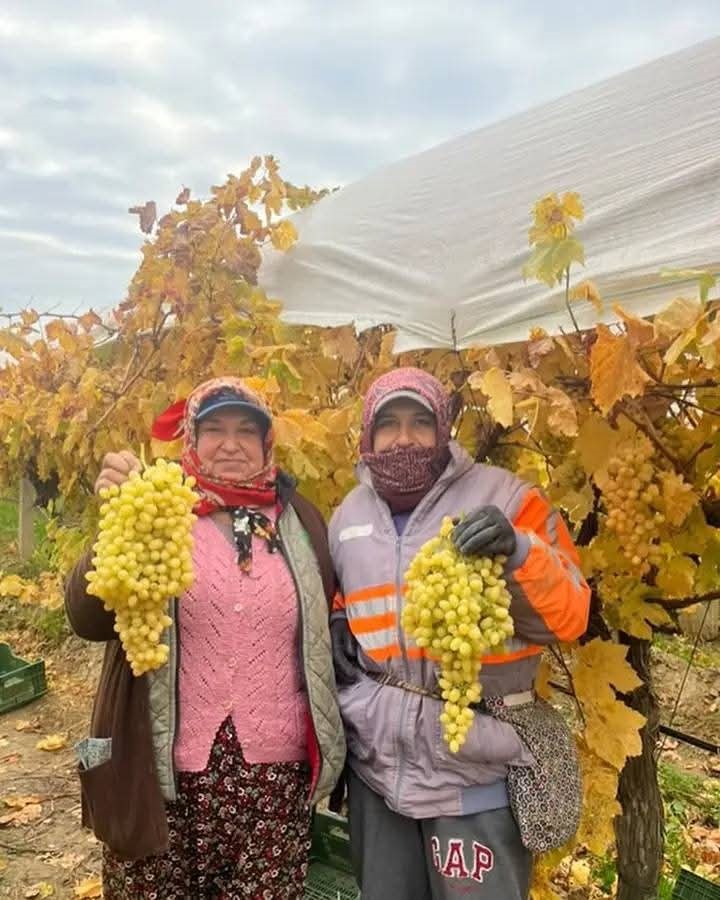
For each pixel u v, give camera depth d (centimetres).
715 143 202
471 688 191
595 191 224
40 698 613
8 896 375
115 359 440
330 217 319
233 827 215
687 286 202
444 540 194
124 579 183
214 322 360
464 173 263
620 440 232
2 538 1116
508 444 272
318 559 228
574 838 246
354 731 219
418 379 222
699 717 556
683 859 385
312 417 291
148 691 210
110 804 207
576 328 214
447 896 204
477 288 252
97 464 455
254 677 214
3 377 568
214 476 224
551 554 202
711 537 249
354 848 224
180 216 368
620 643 289
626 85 222
